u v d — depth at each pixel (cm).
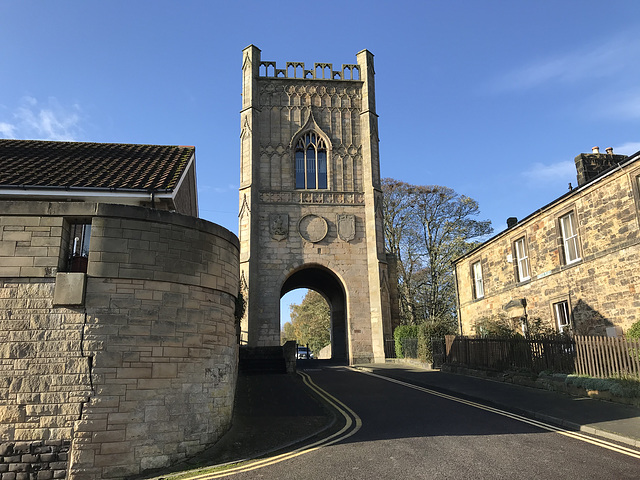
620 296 1494
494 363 1780
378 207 3112
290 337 9319
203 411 924
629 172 1460
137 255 888
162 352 881
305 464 794
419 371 2172
